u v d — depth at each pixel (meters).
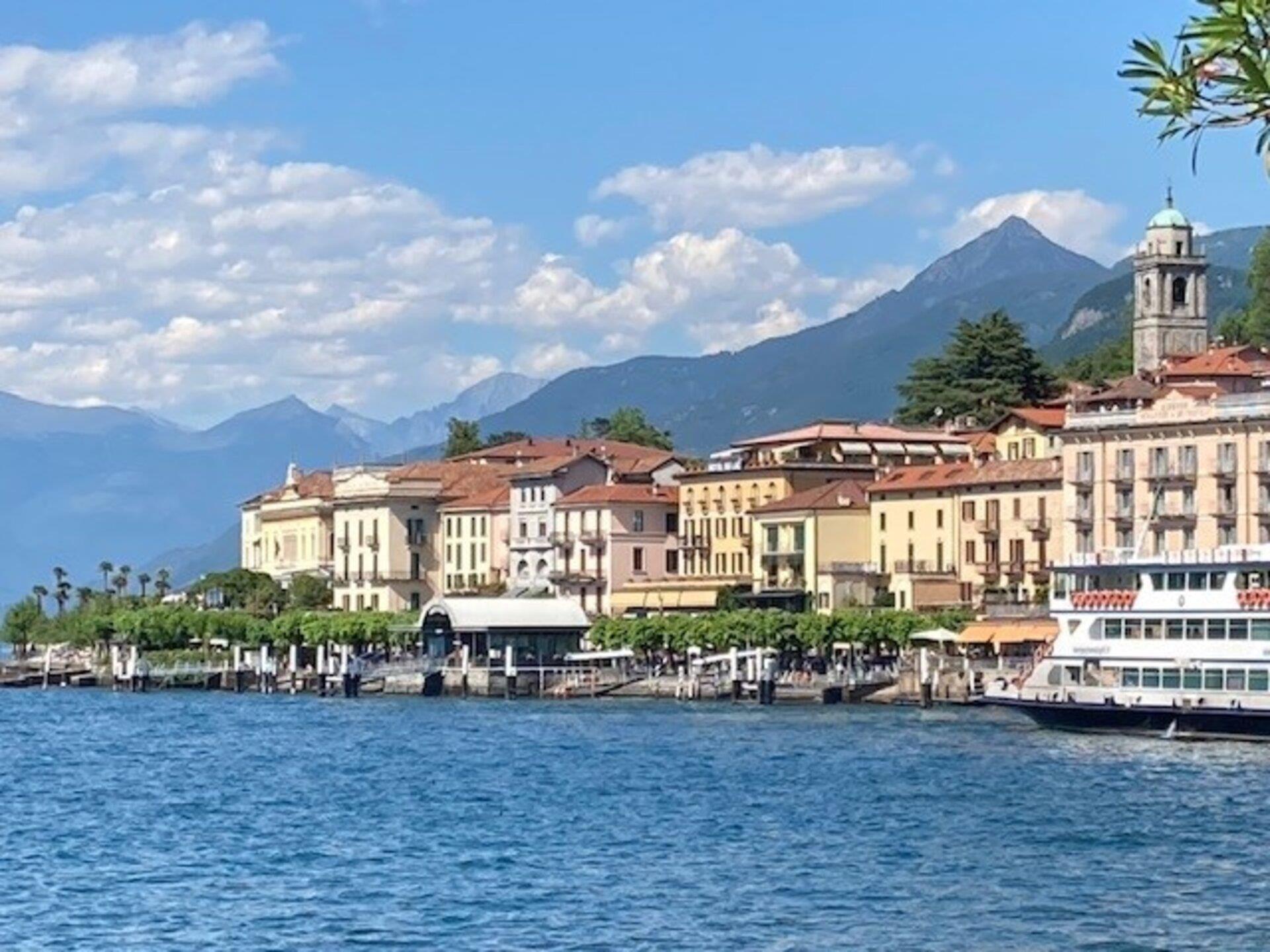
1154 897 88.81
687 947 78.19
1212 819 116.75
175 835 116.62
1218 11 25.19
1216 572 169.38
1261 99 25.39
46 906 89.75
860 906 87.12
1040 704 180.50
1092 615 178.25
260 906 88.94
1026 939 79.31
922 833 111.69
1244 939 78.75
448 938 80.62
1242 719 167.25
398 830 117.50
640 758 165.38
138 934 82.38
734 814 122.69
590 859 103.06
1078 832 111.44
